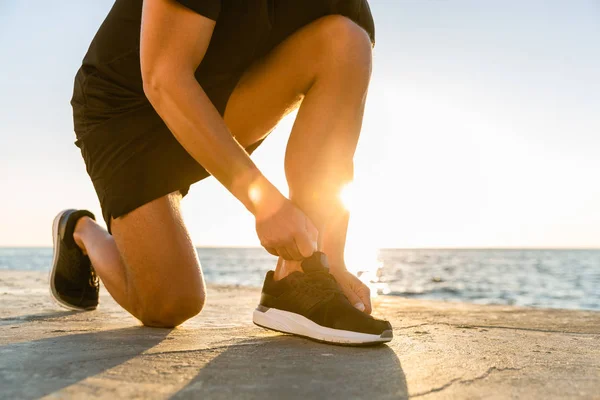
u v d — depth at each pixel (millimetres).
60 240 2287
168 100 1274
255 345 1325
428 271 42906
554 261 73875
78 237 2240
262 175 1302
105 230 2197
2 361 1076
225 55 1657
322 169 1512
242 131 1923
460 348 1363
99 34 1767
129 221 1689
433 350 1319
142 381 916
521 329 1822
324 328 1354
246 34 1631
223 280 24406
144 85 1316
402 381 965
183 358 1131
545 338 1604
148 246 1678
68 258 2291
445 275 36500
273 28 1694
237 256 94125
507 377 1029
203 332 1602
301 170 1512
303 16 1670
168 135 1700
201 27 1294
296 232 1290
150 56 1274
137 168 1689
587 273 39344
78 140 1895
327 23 1633
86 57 1837
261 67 1785
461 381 982
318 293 1412
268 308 1529
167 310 1710
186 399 811
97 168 1773
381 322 1343
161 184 1691
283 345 1328
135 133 1697
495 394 897
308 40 1652
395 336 1563
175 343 1349
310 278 1439
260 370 1021
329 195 1525
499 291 20188
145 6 1297
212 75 1688
